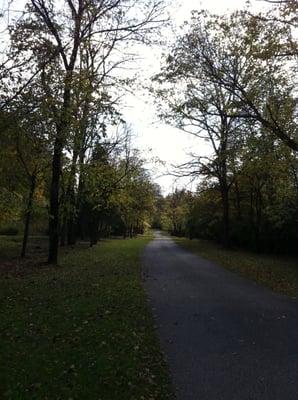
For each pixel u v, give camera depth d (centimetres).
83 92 1762
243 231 3916
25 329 905
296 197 2906
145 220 9269
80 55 2062
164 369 712
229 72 2162
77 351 763
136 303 1245
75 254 2952
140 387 622
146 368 704
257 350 822
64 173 2308
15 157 2200
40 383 615
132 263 2464
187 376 684
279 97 2197
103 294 1352
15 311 1077
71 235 4012
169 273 2067
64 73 1656
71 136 1869
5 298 1251
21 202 2319
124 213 6191
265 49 1866
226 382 659
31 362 699
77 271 1938
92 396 580
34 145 1962
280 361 758
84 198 3678
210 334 937
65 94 1700
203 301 1325
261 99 2147
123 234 7219
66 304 1177
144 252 3603
